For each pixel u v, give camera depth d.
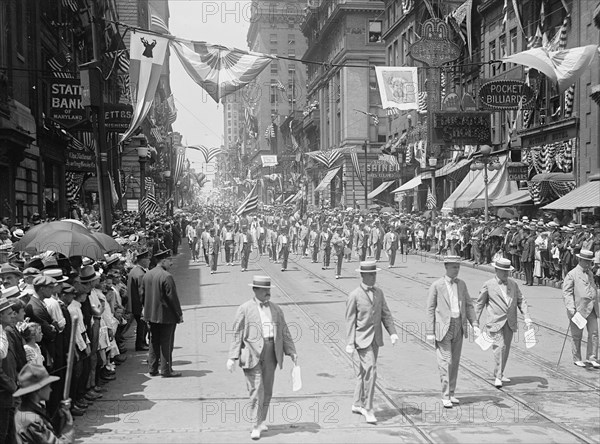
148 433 8.32
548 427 8.41
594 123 28.94
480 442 7.88
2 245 12.38
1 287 9.29
